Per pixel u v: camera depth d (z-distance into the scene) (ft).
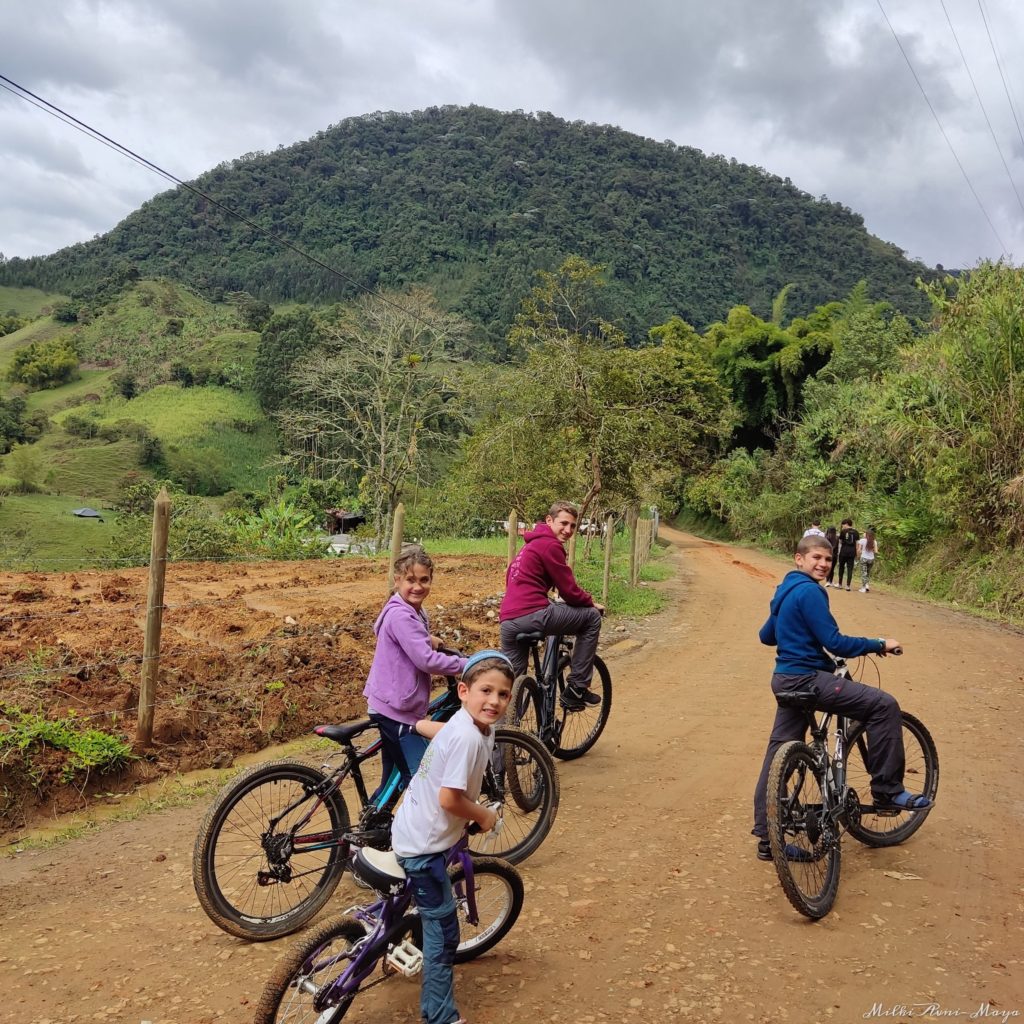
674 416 63.16
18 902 15.01
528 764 16.76
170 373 384.06
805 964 12.42
